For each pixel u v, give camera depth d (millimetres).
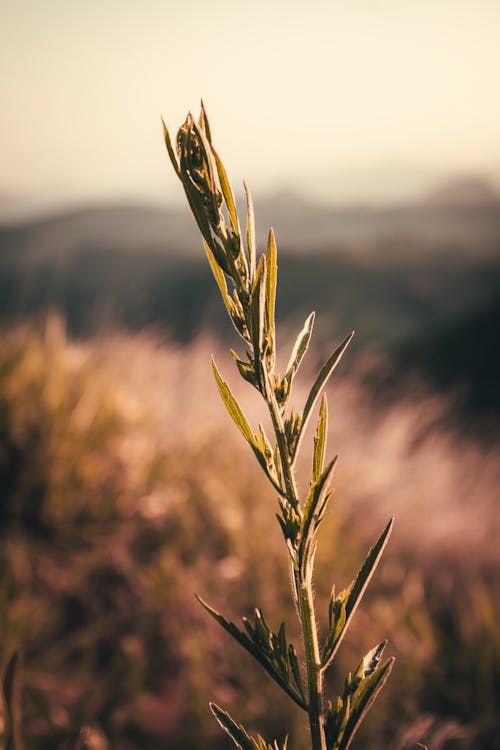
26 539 2904
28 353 3820
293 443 288
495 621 2891
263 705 2350
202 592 2846
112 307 5398
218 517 3301
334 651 292
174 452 3885
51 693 2170
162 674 2555
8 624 2346
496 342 11211
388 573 3463
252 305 281
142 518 3188
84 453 3213
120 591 2816
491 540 3988
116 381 4348
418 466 4996
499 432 6180
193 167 281
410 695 2402
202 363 5031
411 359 12148
